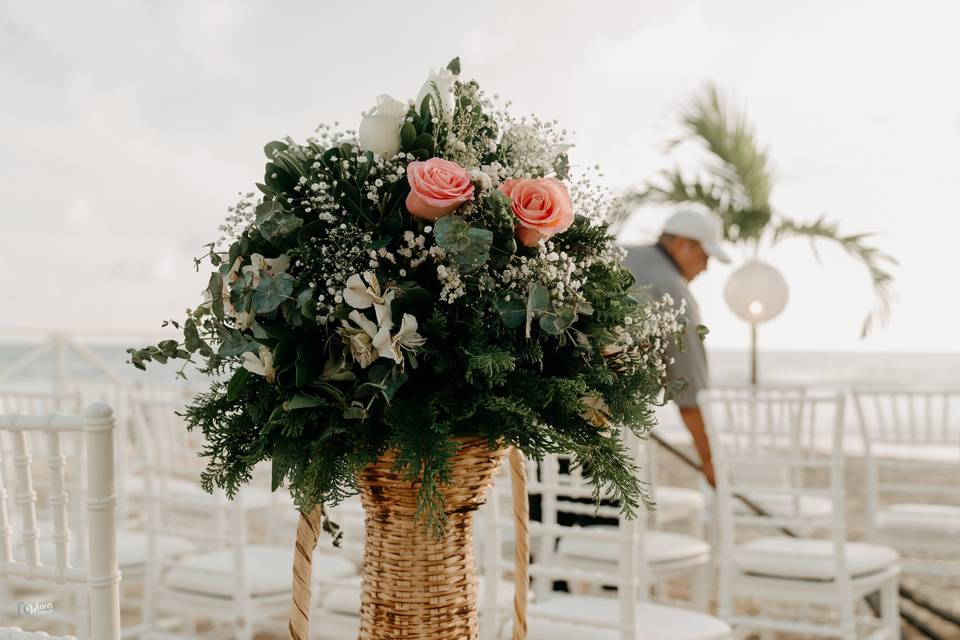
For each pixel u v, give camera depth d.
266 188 1.21
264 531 4.86
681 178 5.95
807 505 3.70
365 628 1.30
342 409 1.11
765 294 4.79
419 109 1.24
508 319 1.11
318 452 1.10
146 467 2.80
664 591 4.36
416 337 1.08
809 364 41.03
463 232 1.07
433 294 1.17
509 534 3.15
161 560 2.82
